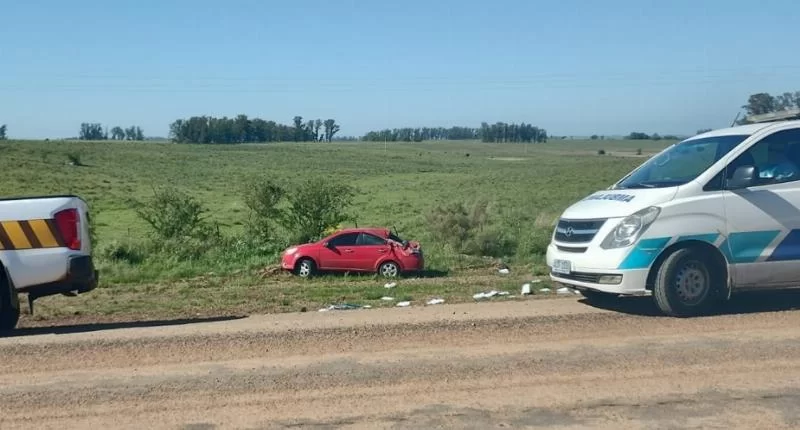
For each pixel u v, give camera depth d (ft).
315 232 78.69
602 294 31.94
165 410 18.30
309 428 16.98
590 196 31.53
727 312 28.58
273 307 37.60
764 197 28.30
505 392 19.17
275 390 19.69
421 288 45.50
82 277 30.19
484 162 401.49
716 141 30.12
